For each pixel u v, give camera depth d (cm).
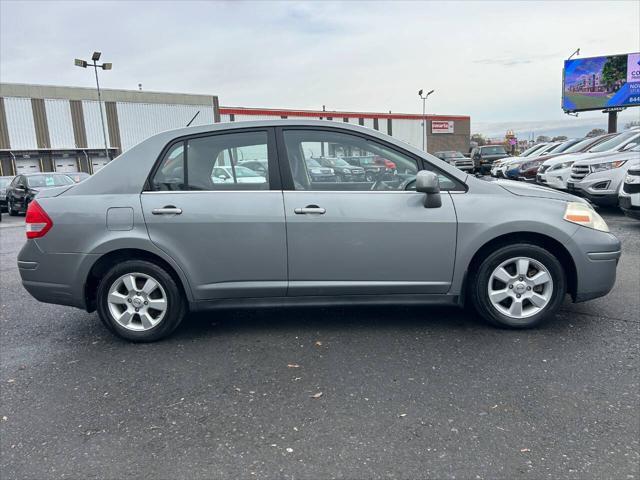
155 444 258
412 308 463
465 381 315
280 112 4572
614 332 388
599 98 3198
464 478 224
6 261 798
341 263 384
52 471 238
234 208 379
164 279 386
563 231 380
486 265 386
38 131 3703
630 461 232
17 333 434
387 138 392
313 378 326
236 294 388
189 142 392
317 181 388
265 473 232
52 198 391
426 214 380
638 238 778
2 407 301
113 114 3953
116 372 346
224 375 335
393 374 328
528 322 392
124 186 386
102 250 380
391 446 249
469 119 5875
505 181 425
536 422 267
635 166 799
